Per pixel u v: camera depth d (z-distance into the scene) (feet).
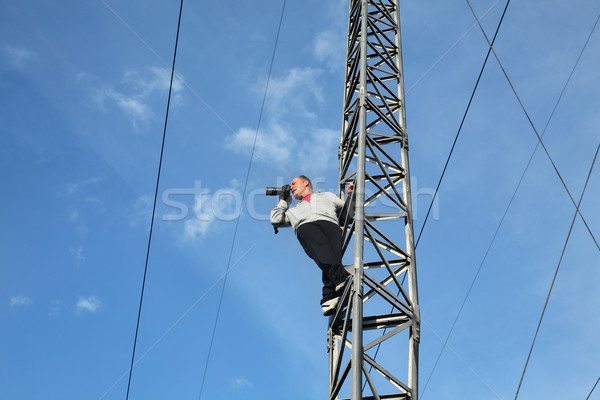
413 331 32.14
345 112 43.27
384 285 33.99
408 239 35.63
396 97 44.06
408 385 30.81
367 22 43.01
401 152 40.14
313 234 32.50
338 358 31.65
